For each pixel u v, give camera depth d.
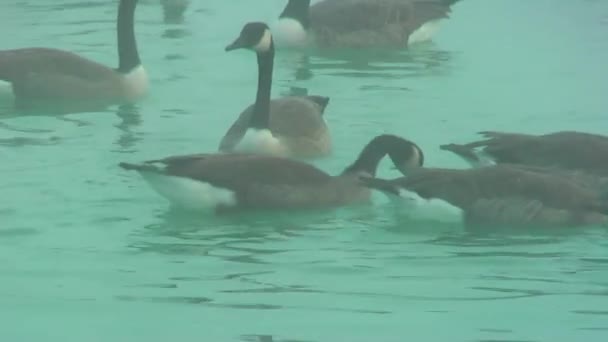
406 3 28.12
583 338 11.86
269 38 18.88
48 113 21.50
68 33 27.53
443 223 15.98
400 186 16.03
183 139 19.78
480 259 14.59
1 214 15.95
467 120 20.97
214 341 11.70
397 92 23.08
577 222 15.96
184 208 16.30
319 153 19.02
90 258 14.38
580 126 20.56
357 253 14.75
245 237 15.34
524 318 12.50
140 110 21.77
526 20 29.70
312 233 15.57
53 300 12.91
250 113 19.33
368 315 12.55
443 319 12.41
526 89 23.14
